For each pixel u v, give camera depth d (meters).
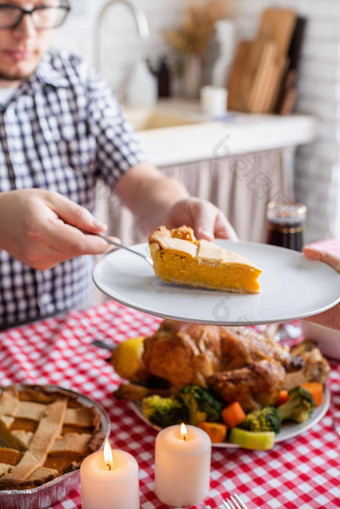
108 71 2.64
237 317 0.75
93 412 0.90
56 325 1.19
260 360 0.93
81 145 1.48
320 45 2.44
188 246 0.85
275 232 1.23
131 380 0.99
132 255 0.93
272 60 2.47
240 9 2.69
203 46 2.69
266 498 0.81
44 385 0.96
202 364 0.92
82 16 2.45
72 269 1.46
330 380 1.04
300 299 0.81
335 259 0.90
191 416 0.89
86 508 0.77
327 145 2.54
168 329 0.95
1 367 1.07
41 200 0.95
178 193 1.33
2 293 1.40
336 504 0.80
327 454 0.88
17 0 1.23
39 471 0.80
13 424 0.89
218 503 0.80
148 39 2.72
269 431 0.88
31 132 1.42
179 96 2.86
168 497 0.80
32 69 1.34
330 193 2.58
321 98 2.50
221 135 2.24
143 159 1.50
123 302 0.78
